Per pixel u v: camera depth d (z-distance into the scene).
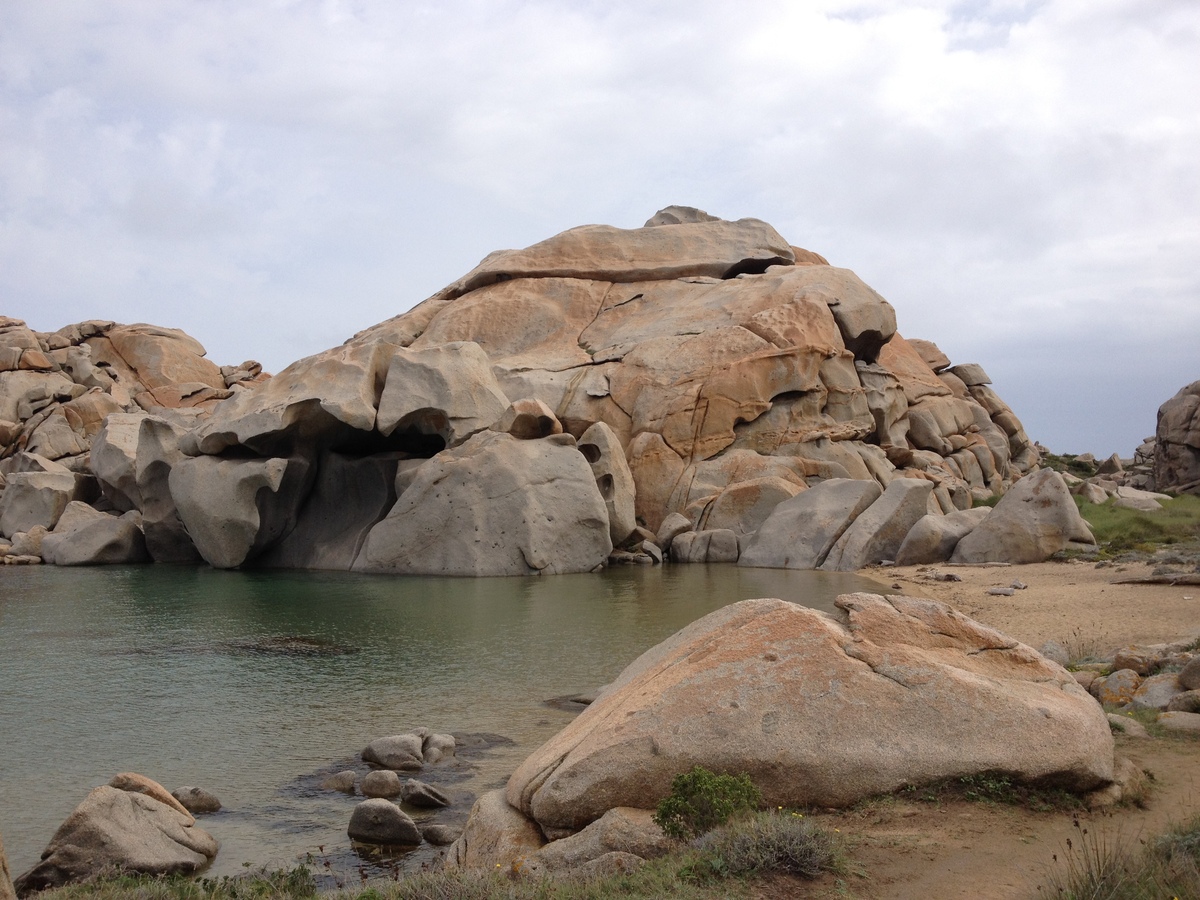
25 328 54.28
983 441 47.88
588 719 9.13
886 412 40.25
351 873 8.54
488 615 21.14
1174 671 12.00
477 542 28.77
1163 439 50.34
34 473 38.19
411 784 10.26
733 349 36.31
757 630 8.84
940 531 28.55
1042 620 17.73
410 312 45.66
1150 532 30.31
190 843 8.90
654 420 35.44
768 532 30.97
